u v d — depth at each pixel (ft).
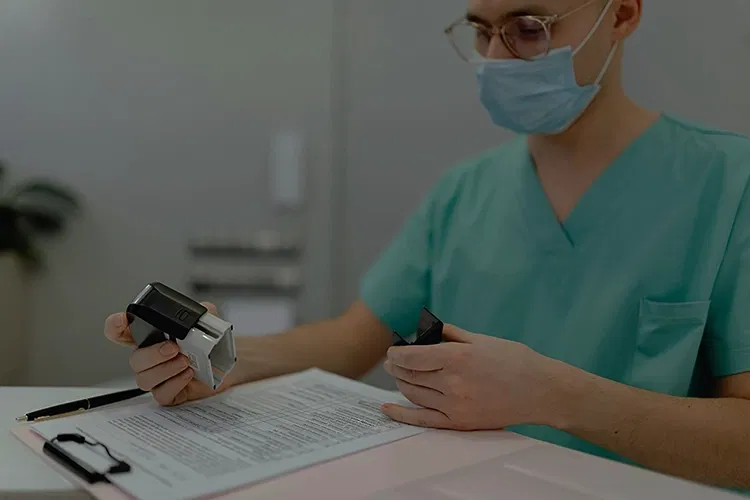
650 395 2.33
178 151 6.91
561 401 2.19
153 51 6.83
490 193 3.66
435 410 2.16
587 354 3.10
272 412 2.30
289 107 6.76
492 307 3.40
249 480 1.66
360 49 6.54
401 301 3.68
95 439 1.98
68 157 6.95
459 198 3.79
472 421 2.13
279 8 6.71
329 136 6.69
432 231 3.82
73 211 6.97
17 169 6.98
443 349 2.19
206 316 2.24
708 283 2.89
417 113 6.36
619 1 3.06
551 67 3.03
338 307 6.81
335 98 6.64
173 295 2.29
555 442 2.93
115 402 2.45
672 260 3.01
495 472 1.77
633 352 3.04
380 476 1.73
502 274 3.39
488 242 3.52
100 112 6.90
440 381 2.14
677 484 1.72
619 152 3.24
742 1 4.54
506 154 3.77
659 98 4.85
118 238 6.98
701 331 2.87
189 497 1.55
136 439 1.99
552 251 3.28
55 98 6.91
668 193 3.12
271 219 6.87
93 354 7.02
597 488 1.68
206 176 6.91
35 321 7.04
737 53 4.59
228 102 6.84
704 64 4.70
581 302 3.18
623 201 3.18
